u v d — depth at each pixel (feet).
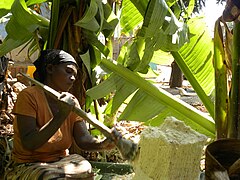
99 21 11.87
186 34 12.23
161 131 5.83
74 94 12.30
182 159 5.67
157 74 15.98
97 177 12.07
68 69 9.30
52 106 9.34
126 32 14.78
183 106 12.36
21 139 8.88
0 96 15.44
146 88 12.22
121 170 13.93
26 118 8.93
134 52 12.41
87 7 11.98
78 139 9.75
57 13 11.86
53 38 12.10
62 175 8.68
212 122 12.44
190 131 5.92
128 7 14.20
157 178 5.73
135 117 12.10
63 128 9.45
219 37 10.87
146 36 11.18
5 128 16.85
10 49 12.48
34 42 13.91
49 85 9.40
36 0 12.03
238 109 9.91
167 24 11.44
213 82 13.14
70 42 12.12
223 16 8.98
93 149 9.60
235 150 6.39
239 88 9.89
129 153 6.41
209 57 13.03
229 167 6.28
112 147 9.53
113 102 12.09
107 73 12.32
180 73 35.06
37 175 8.62
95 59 12.35
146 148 5.81
